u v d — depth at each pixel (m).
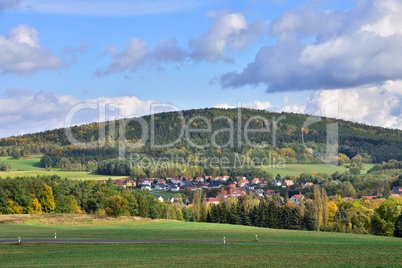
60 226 101.62
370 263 50.84
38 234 81.19
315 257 55.53
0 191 128.25
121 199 123.50
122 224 109.75
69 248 63.19
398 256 56.28
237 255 57.19
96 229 95.06
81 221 111.06
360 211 125.06
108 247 64.69
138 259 53.94
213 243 71.00
